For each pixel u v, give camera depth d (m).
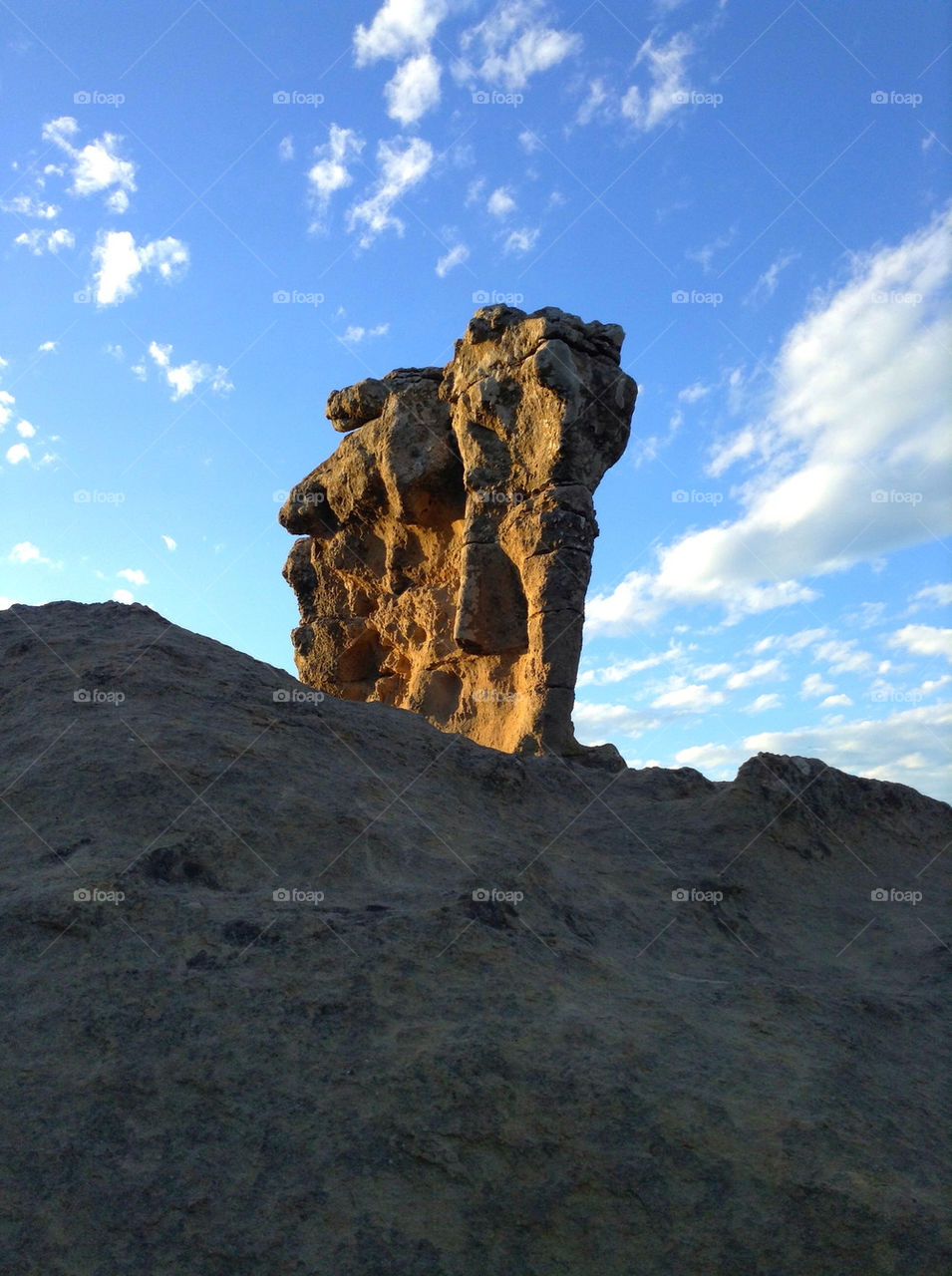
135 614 8.47
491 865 5.63
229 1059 3.77
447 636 18.19
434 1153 3.49
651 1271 3.23
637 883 6.69
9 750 5.97
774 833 7.86
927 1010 5.34
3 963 4.20
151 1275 3.02
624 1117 3.71
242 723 6.75
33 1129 3.42
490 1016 4.14
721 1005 4.88
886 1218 3.44
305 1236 3.18
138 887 4.61
